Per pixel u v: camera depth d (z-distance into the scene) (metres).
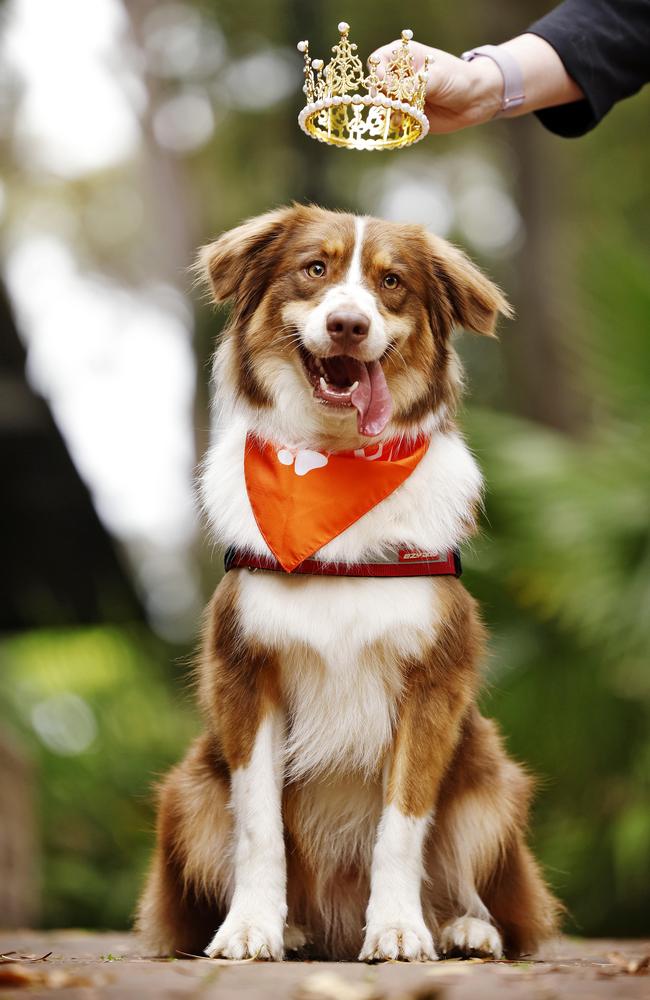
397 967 3.97
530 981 3.53
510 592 9.52
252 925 4.43
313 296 4.91
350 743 4.78
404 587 4.66
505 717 9.66
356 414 4.74
